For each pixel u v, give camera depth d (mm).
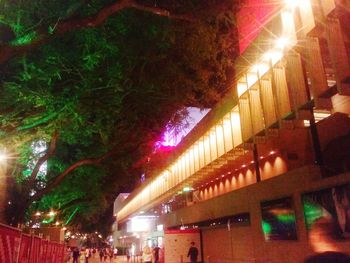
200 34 11492
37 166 17734
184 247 27281
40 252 12000
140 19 10430
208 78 13047
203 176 29891
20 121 11617
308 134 20031
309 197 15547
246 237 21609
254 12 19281
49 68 10461
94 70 10906
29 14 9453
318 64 14148
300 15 14914
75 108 11320
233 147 21484
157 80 12219
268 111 17547
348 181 13312
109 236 127938
